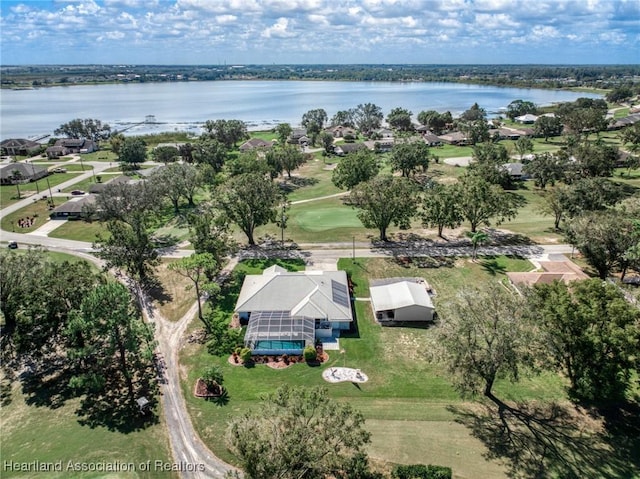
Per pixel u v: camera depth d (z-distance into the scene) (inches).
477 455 1408.7
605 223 2367.1
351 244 3208.7
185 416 1610.5
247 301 2250.2
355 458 1267.2
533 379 1779.0
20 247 3243.1
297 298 2266.2
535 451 1421.0
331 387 1760.6
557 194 3309.5
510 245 3090.6
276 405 1200.8
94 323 1631.4
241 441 1092.5
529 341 1449.3
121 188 3410.4
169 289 2588.6
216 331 2164.1
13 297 1866.4
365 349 2022.6
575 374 1572.3
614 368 1453.0
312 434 1120.8
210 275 2507.4
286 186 5007.4
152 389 1760.6
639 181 4394.7
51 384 1793.8
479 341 1521.9
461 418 1579.7
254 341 2001.7
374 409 1630.2
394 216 3120.1
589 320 1470.2
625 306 1477.6
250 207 3117.6
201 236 2578.7
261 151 6496.1
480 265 2797.7
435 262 2864.2
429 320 2242.9
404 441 1467.8
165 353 2004.2
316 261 2920.8
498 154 4918.8
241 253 3073.3
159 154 6087.6
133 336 1701.5
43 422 1577.3
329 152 6948.8
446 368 1604.3
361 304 2412.6
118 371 1879.9
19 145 6988.2
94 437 1499.8
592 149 4375.0
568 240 2591.0
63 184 5123.0
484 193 3073.3
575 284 1652.3
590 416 1569.9
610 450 1418.6
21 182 5147.6
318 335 2123.5
